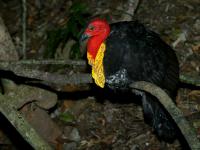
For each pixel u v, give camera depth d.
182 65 7.51
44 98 6.73
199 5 8.56
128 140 6.69
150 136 6.63
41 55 8.80
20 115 3.94
